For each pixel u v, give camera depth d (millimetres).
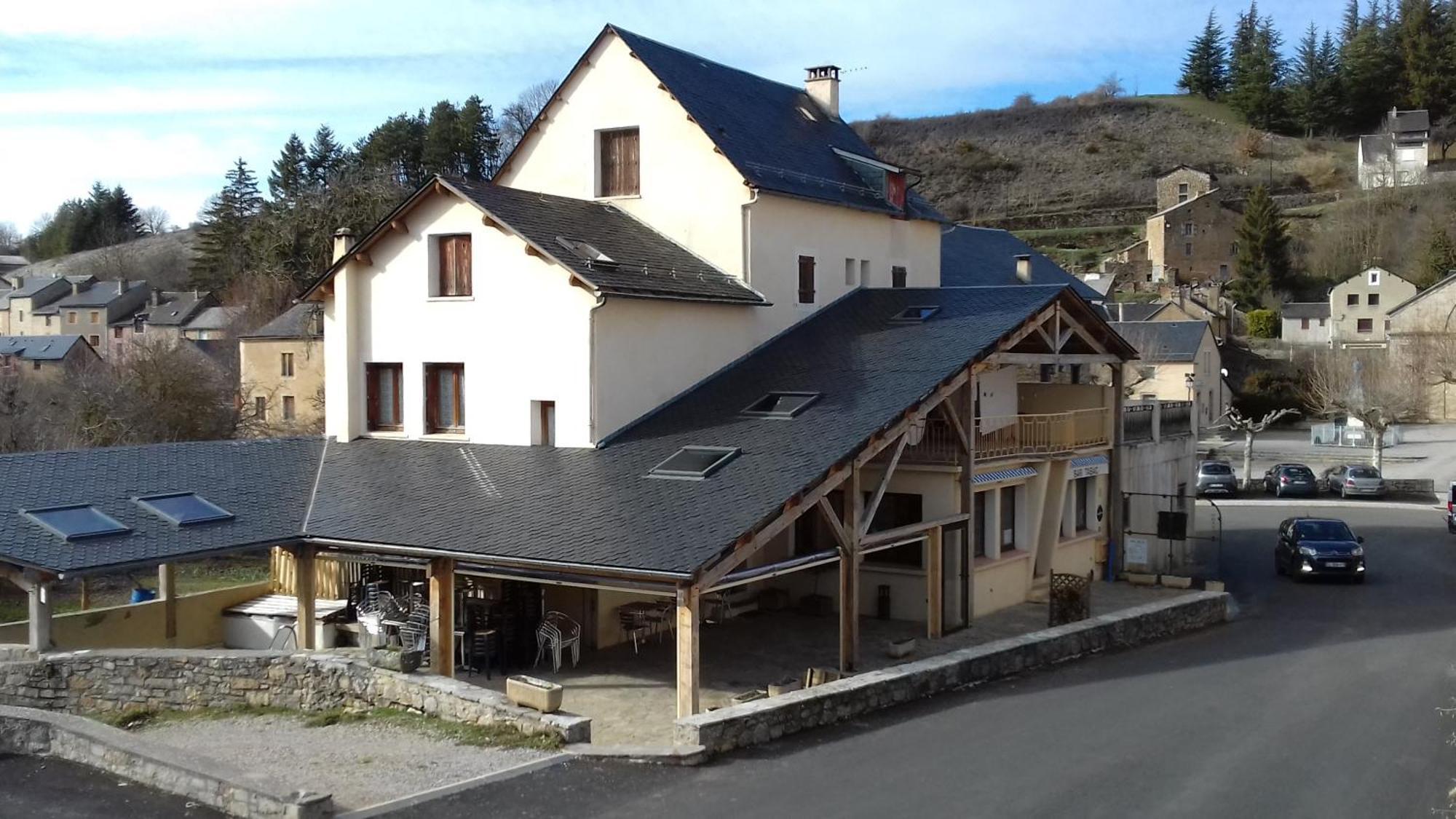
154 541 17031
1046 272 41812
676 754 12297
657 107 24812
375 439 22938
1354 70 129375
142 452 20531
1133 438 29359
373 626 20391
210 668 15688
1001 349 21922
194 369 41719
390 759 12672
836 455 17328
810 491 16781
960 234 43406
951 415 21156
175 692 15734
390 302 22891
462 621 19594
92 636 20094
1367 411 50656
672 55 26641
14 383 40312
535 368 21062
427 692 14414
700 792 11383
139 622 20797
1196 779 11984
